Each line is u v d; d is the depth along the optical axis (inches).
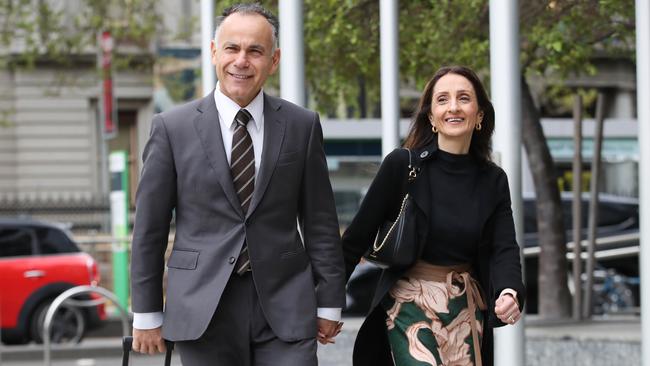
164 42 1266.0
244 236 187.6
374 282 692.7
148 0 997.8
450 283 202.2
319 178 194.1
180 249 189.3
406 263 201.9
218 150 188.4
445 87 202.5
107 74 841.5
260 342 189.5
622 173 1145.4
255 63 187.9
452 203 202.5
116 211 788.0
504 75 287.3
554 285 609.3
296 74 338.6
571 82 1152.2
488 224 203.9
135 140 1443.2
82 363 607.8
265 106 192.4
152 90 1433.3
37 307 637.3
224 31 188.5
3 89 1419.8
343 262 195.9
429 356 200.5
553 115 1195.3
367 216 204.5
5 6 971.9
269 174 188.9
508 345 296.4
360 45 494.6
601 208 770.2
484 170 205.3
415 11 478.0
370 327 208.5
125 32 978.1
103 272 867.4
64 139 1429.6
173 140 189.6
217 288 185.6
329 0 478.3
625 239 765.3
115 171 790.5
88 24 979.9
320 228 194.1
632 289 767.7
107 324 751.7
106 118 839.7
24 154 1422.2
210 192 188.1
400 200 203.6
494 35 289.0
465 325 203.0
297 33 338.3
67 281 642.8
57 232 650.8
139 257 188.5
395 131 339.9
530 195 746.2
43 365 598.5
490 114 205.2
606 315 684.1
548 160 608.7
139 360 619.8
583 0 434.3
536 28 457.7
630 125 1199.6
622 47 528.7
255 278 186.9
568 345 498.6
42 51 1331.2
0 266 633.0
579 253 612.4
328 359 490.0
